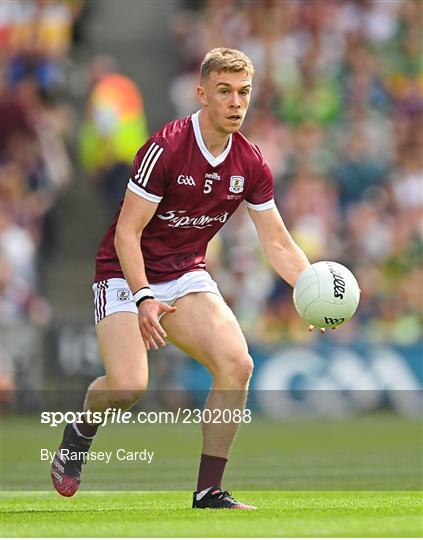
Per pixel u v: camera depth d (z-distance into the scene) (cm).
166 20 7650
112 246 2381
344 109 6788
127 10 7631
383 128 6750
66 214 6800
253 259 5872
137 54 7500
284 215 6228
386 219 6281
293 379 5719
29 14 6881
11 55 6712
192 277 2355
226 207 2377
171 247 2372
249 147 2366
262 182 2395
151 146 2267
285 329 5797
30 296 5794
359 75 6888
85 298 6606
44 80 6606
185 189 2298
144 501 2525
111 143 6156
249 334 5734
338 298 2309
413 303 5978
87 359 5672
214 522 1983
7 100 6306
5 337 5600
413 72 6994
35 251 6178
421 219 6341
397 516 2077
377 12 7056
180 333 2311
